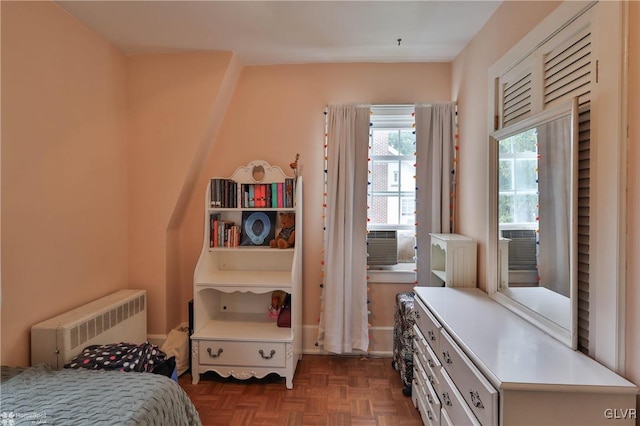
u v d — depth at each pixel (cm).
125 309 215
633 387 94
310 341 272
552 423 97
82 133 204
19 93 163
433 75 264
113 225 234
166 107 246
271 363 222
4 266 157
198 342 227
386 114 267
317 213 270
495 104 183
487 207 189
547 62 138
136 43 230
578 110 118
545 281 135
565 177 123
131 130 249
